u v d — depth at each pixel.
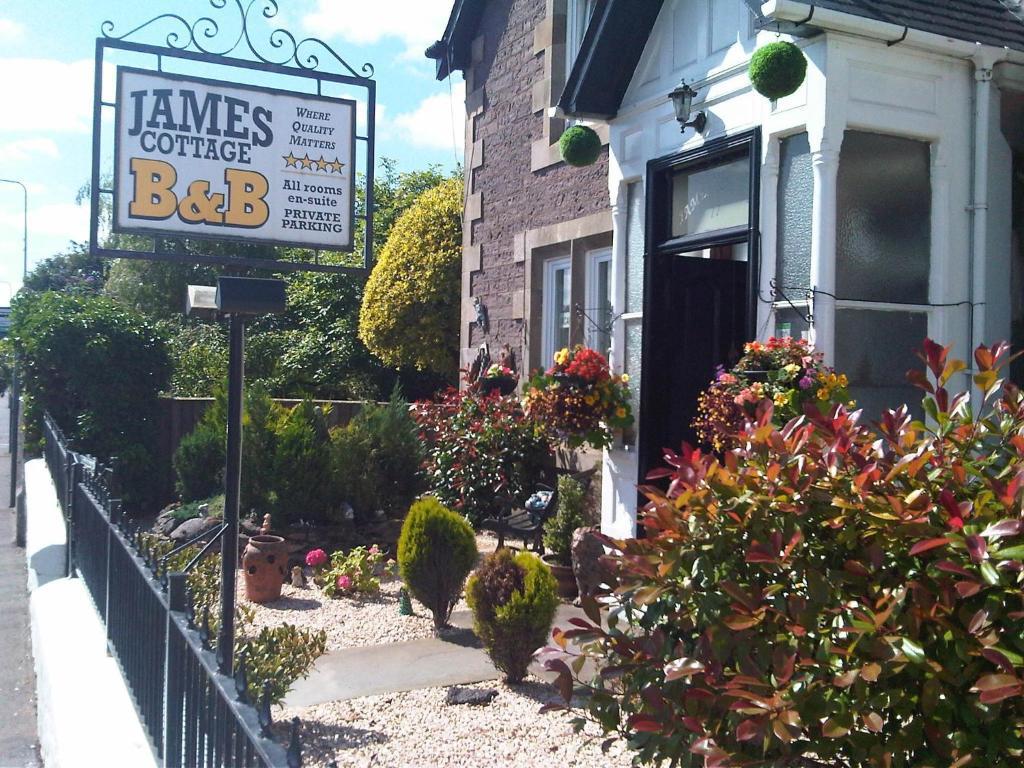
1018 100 5.47
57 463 8.77
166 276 23.88
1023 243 5.48
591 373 6.58
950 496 2.25
